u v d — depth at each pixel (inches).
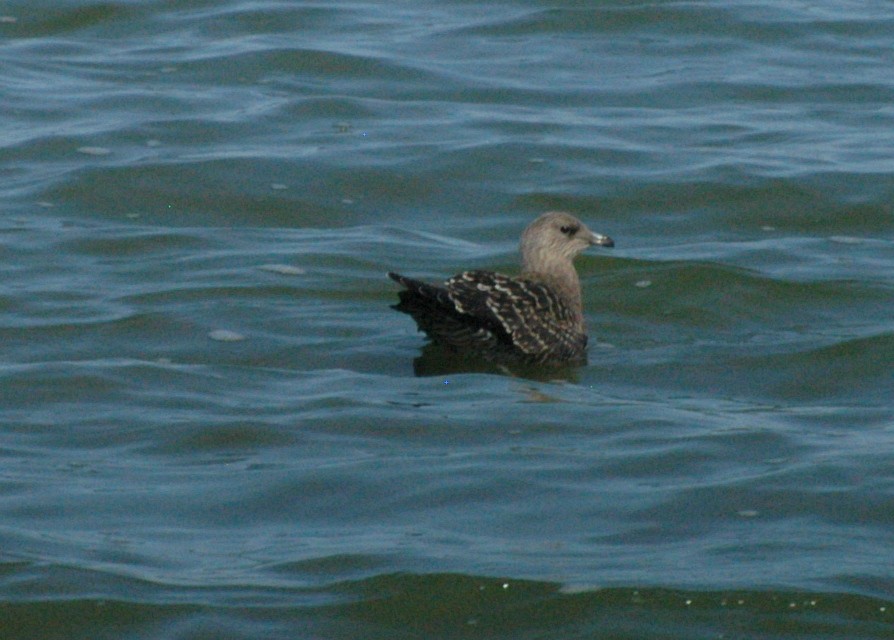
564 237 618.5
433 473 461.4
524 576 401.4
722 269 657.6
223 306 621.3
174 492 449.7
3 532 422.3
